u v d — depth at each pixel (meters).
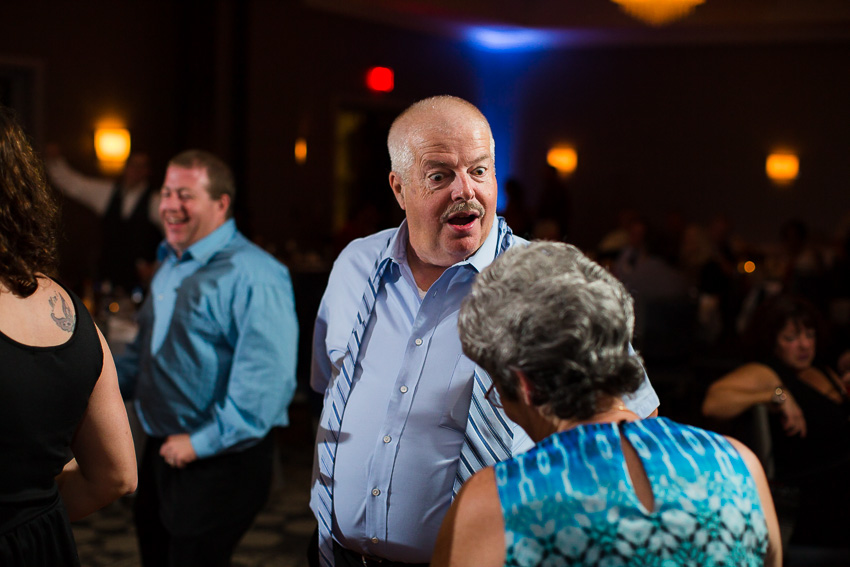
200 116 8.56
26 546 1.19
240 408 2.35
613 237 8.62
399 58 10.02
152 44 8.40
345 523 1.65
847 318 5.62
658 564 0.96
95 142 8.03
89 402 1.35
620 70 10.79
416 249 1.64
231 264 2.39
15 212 1.21
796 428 2.59
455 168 1.56
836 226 10.03
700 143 10.54
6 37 7.45
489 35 10.64
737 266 8.02
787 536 2.46
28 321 1.21
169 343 2.40
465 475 1.53
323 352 1.91
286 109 8.95
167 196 2.45
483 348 1.09
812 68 10.06
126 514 3.87
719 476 1.02
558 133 11.07
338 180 9.84
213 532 2.41
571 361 1.03
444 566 1.03
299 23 8.98
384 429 1.60
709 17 9.68
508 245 1.66
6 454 1.16
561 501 0.98
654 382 5.28
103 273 6.91
